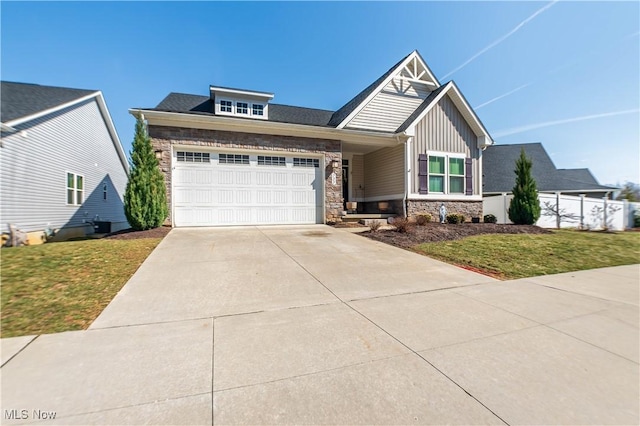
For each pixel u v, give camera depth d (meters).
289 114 14.99
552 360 2.49
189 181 9.62
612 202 15.55
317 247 7.05
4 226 8.81
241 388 2.02
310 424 1.68
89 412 1.75
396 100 12.95
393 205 12.84
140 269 4.89
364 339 2.82
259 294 4.03
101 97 14.66
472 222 12.86
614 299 4.17
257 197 10.39
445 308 3.70
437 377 2.20
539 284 4.94
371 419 1.73
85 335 2.80
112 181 17.08
